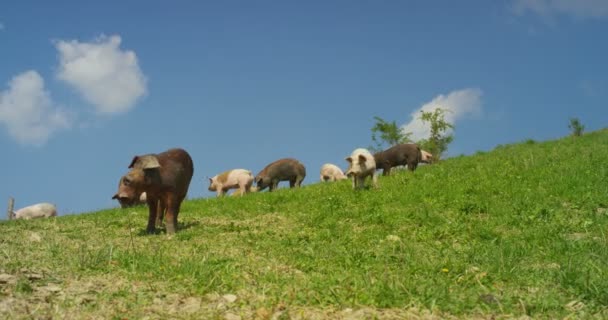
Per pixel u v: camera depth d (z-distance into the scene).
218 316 5.45
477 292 6.61
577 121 31.30
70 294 5.96
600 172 15.57
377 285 6.58
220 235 11.64
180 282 6.81
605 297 6.24
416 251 9.30
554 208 12.30
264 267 8.09
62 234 12.12
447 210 13.30
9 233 12.11
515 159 20.33
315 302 6.04
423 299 6.13
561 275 7.14
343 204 15.13
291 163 28.50
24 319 5.05
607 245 8.95
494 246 9.37
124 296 6.06
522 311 5.93
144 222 14.30
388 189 17.19
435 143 38.81
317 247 9.98
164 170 11.66
